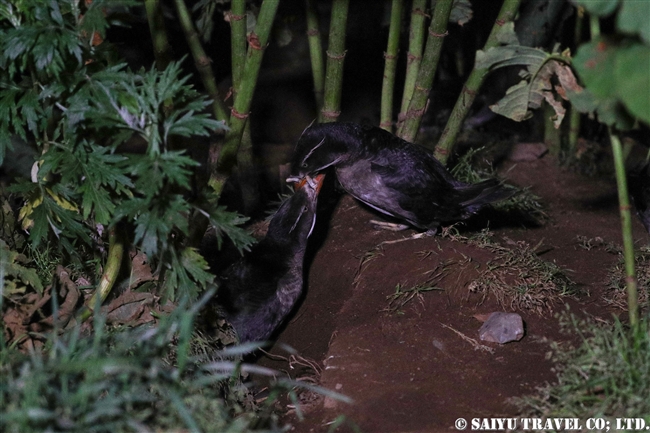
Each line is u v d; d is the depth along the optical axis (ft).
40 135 13.10
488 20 24.80
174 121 11.03
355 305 14.92
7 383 9.73
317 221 18.28
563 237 18.08
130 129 11.05
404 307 14.49
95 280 14.28
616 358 10.87
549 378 12.21
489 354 13.02
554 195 21.02
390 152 16.15
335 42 16.72
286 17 21.01
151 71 10.98
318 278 16.96
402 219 17.42
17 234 14.37
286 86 28.81
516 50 13.34
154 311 13.07
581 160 22.98
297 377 14.94
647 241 17.80
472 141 23.44
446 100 25.67
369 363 12.96
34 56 10.68
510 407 11.49
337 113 17.67
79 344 11.19
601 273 16.01
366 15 27.32
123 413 9.52
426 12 18.01
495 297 14.47
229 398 12.69
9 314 11.79
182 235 13.25
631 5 8.94
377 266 15.84
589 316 13.92
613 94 9.27
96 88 11.08
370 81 27.63
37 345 11.85
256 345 10.87
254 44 12.92
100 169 11.51
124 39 21.57
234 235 11.78
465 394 11.97
